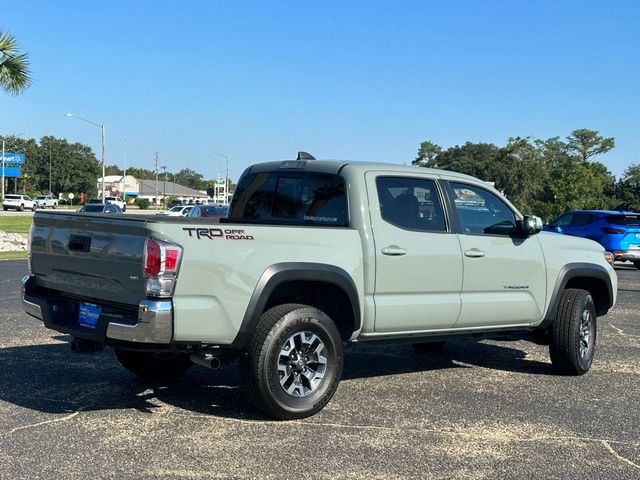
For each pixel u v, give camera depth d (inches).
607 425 213.0
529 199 2674.7
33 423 201.0
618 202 2229.3
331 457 178.9
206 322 193.3
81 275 210.2
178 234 189.5
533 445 193.2
